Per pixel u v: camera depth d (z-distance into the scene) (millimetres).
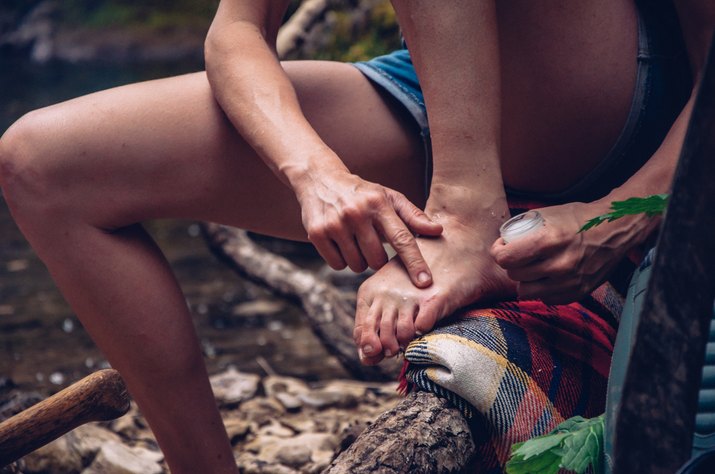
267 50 1423
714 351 965
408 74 1504
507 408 1195
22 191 1366
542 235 1218
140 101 1399
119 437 2238
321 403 2475
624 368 1073
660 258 850
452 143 1283
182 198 1413
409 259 1246
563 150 1447
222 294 4180
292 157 1293
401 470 1097
